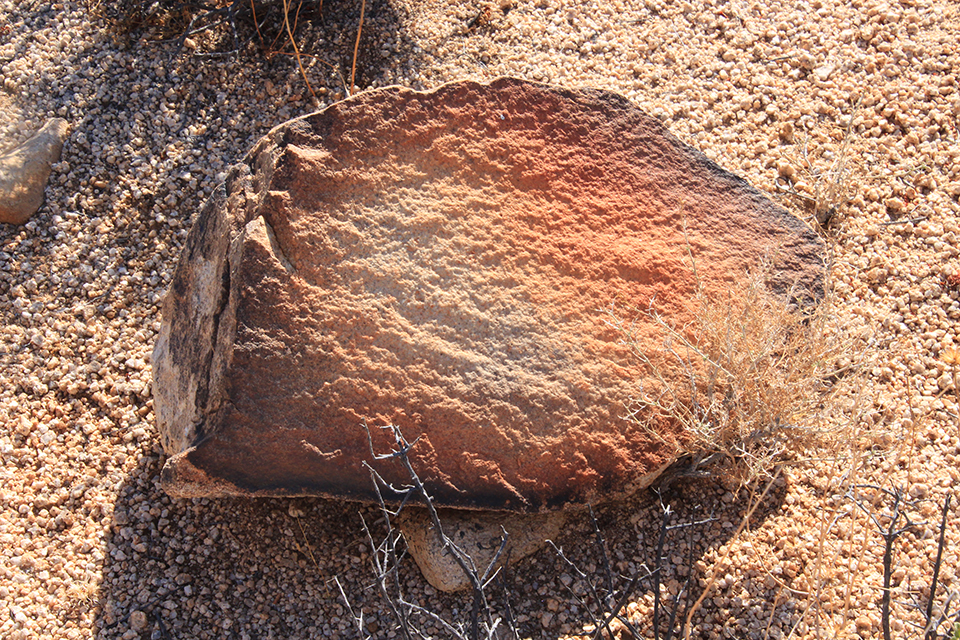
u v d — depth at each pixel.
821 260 0.79
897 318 0.82
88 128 0.89
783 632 0.70
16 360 0.81
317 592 0.73
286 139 0.73
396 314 0.71
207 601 0.73
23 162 0.86
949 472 0.76
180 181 0.88
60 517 0.75
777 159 0.89
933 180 0.88
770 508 0.74
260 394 0.69
